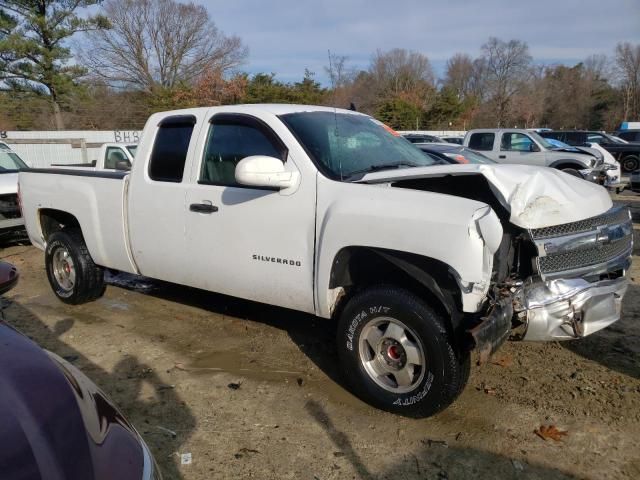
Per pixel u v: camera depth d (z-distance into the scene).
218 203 4.16
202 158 4.35
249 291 4.14
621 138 25.33
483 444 3.25
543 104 74.62
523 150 14.95
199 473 3.05
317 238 3.67
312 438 3.35
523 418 3.49
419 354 3.37
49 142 17.33
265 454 3.21
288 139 3.88
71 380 2.09
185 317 5.38
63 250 5.69
